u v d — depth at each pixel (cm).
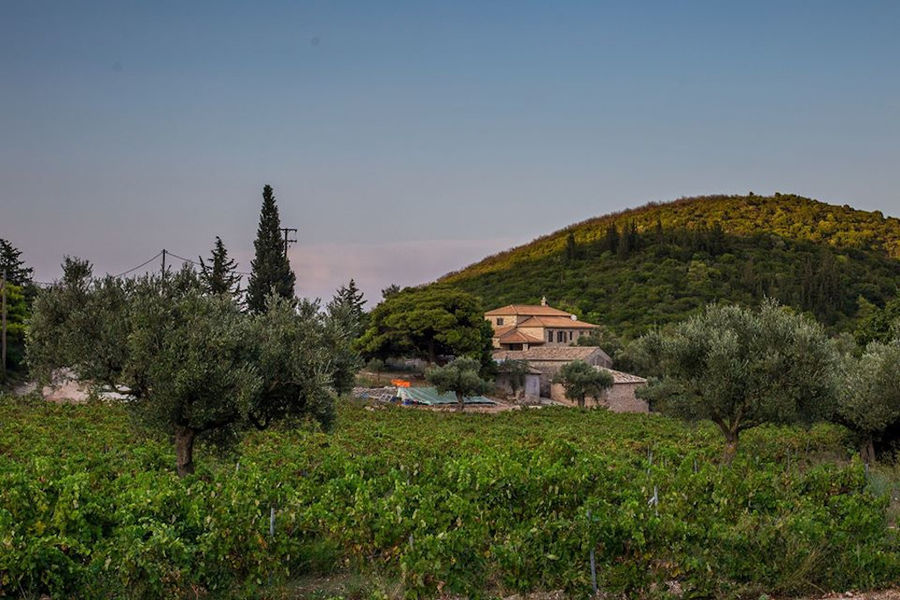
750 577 1230
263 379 1938
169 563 1097
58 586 1062
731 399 2586
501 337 9838
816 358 2514
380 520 1280
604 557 1212
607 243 17150
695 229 18388
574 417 5797
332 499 1527
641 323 11512
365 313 9931
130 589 1067
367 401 6306
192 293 1877
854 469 1825
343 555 1312
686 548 1218
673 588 1240
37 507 1292
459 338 8050
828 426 3650
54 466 1839
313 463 2645
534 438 3750
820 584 1247
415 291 9100
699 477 1706
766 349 2586
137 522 1304
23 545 1080
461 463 1808
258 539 1196
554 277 15625
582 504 1525
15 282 9150
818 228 18538
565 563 1180
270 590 1192
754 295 12594
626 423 5362
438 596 1189
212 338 1808
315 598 1177
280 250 7638
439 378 6394
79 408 4534
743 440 3528
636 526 1216
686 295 12800
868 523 1373
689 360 2667
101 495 1551
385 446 3350
